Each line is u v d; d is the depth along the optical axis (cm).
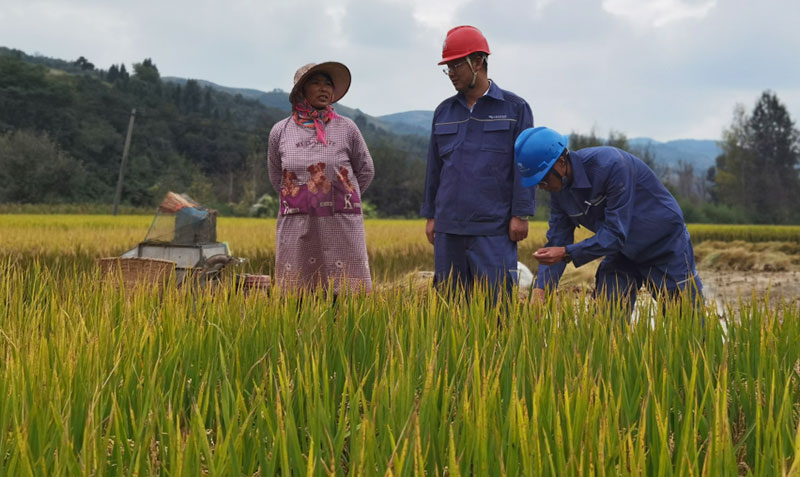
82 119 11069
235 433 194
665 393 215
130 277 437
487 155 460
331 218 459
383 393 205
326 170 458
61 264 877
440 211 476
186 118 12425
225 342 282
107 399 213
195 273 452
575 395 201
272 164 491
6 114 10544
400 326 287
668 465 166
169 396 213
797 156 9994
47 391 205
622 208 385
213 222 527
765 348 256
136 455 175
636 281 429
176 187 9144
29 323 296
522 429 166
